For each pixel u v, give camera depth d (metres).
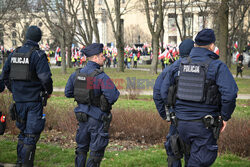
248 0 21.95
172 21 64.88
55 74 26.20
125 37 68.81
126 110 7.16
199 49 2.86
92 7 25.72
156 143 5.91
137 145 5.75
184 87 2.80
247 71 29.78
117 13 27.97
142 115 6.63
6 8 24.22
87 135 3.31
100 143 3.22
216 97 2.71
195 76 2.77
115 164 4.22
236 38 36.09
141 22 69.38
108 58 38.22
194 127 2.74
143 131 6.02
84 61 35.22
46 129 6.72
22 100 3.60
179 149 3.01
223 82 2.65
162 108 3.21
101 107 3.21
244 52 43.66
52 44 49.44
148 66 41.19
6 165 3.98
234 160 4.67
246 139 5.14
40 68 3.54
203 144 2.74
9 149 4.82
